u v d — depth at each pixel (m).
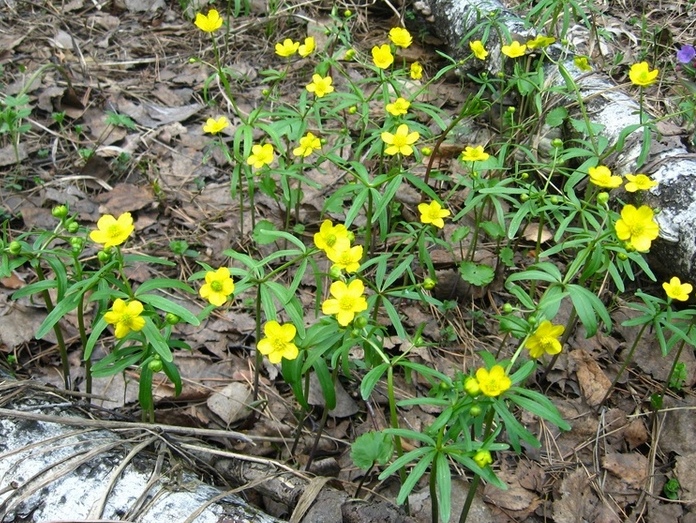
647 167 0.60
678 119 0.70
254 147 0.57
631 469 0.49
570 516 0.46
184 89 0.82
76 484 0.37
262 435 0.49
